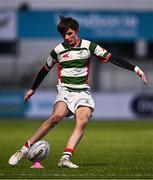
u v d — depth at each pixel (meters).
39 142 29.20
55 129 64.75
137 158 35.25
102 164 31.69
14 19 80.75
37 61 89.69
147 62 91.88
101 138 52.66
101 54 29.38
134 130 63.28
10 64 90.12
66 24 28.97
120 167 30.03
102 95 83.31
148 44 92.81
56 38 82.19
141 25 81.12
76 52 29.36
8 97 83.31
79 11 80.38
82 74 29.50
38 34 80.88
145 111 83.38
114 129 64.88
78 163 32.25
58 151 39.88
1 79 88.88
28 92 30.00
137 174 27.12
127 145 45.34
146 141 49.44
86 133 58.97
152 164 31.69
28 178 25.64
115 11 80.88
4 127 67.19
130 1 95.06
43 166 30.09
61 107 28.91
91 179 25.42
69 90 29.36
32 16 80.69
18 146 43.81
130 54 94.19
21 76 88.94
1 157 35.44
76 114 28.83
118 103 83.31
